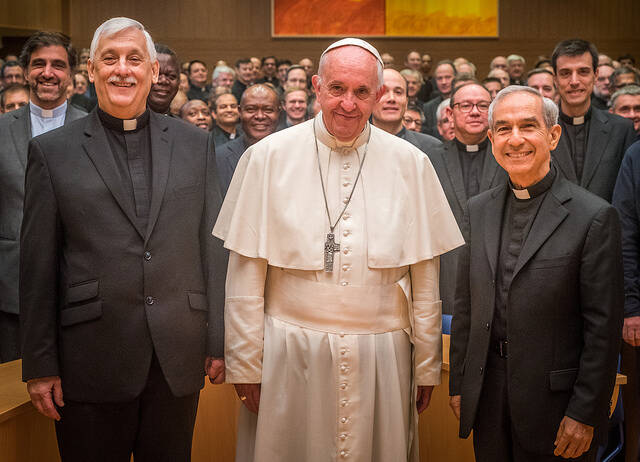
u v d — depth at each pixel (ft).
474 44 51.47
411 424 9.05
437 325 9.02
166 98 14.44
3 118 12.77
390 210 8.82
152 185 8.55
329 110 8.39
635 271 11.81
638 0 51.90
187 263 8.66
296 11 50.75
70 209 8.30
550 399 8.05
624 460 12.80
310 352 8.54
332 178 8.91
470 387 8.57
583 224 7.97
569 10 51.75
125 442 8.59
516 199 8.59
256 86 15.90
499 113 8.25
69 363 8.32
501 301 8.45
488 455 8.53
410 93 29.73
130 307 8.32
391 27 51.08
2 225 12.22
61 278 8.44
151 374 8.54
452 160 15.42
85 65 33.47
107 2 49.55
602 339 7.79
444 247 9.09
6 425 8.82
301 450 8.69
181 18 50.70
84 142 8.56
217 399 11.95
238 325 8.72
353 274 8.64
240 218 8.84
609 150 14.26
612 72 26.89
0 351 12.28
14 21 45.47
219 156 15.84
